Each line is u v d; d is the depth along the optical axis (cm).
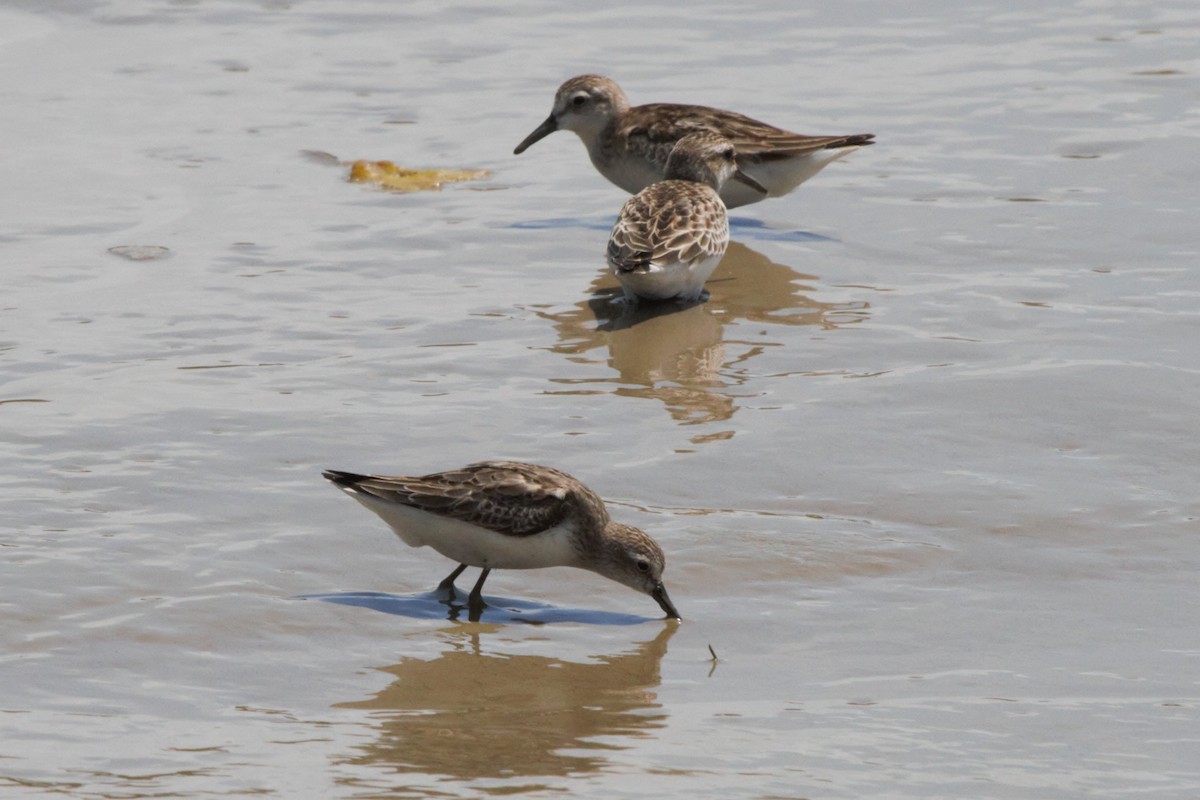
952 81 2472
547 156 2231
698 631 1063
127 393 1420
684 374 1492
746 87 2459
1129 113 2297
